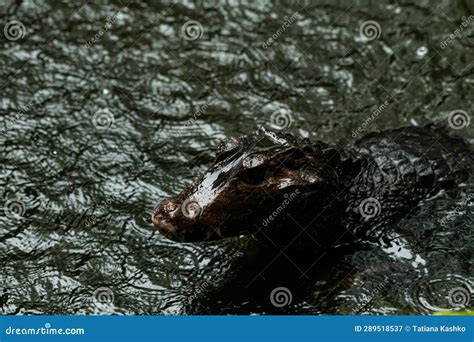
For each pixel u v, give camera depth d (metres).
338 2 13.86
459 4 13.51
